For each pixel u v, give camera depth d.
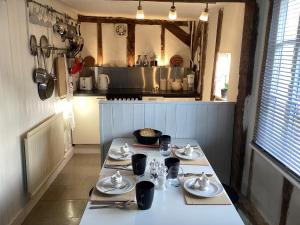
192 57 5.11
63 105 3.84
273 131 2.39
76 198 3.10
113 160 2.09
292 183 2.04
